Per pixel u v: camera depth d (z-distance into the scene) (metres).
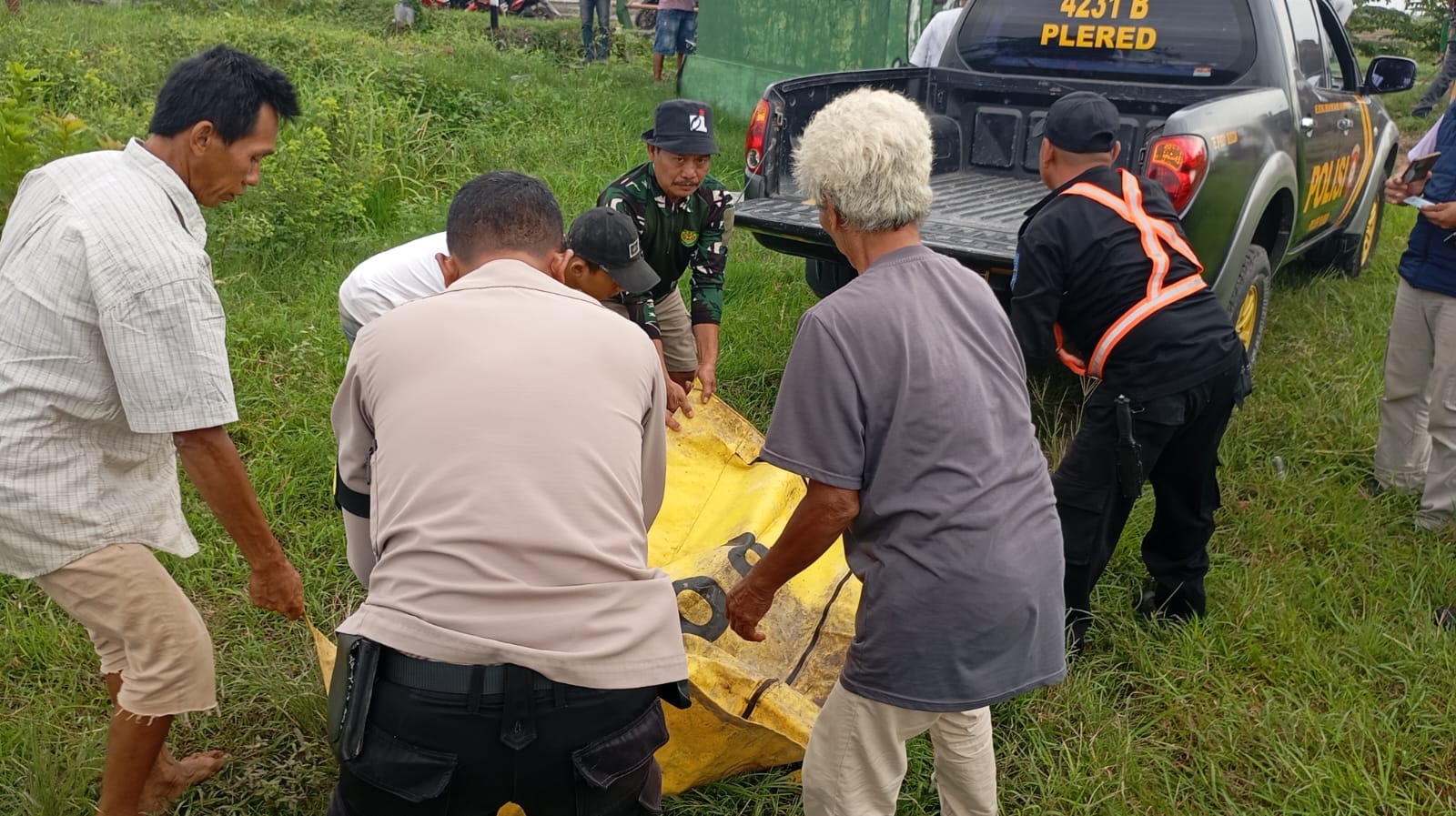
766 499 3.77
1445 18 13.98
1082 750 3.18
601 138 8.15
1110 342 3.22
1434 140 4.27
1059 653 2.43
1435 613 3.85
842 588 3.54
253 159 2.39
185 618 2.53
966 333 2.32
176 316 2.22
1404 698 3.43
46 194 2.31
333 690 1.99
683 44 11.09
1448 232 4.12
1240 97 4.59
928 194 2.33
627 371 2.14
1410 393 4.46
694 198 3.81
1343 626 3.73
